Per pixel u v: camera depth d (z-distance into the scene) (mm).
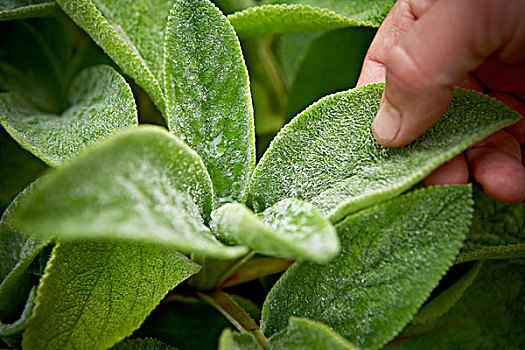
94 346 430
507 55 454
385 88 450
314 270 433
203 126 457
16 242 459
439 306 481
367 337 418
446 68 435
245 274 487
